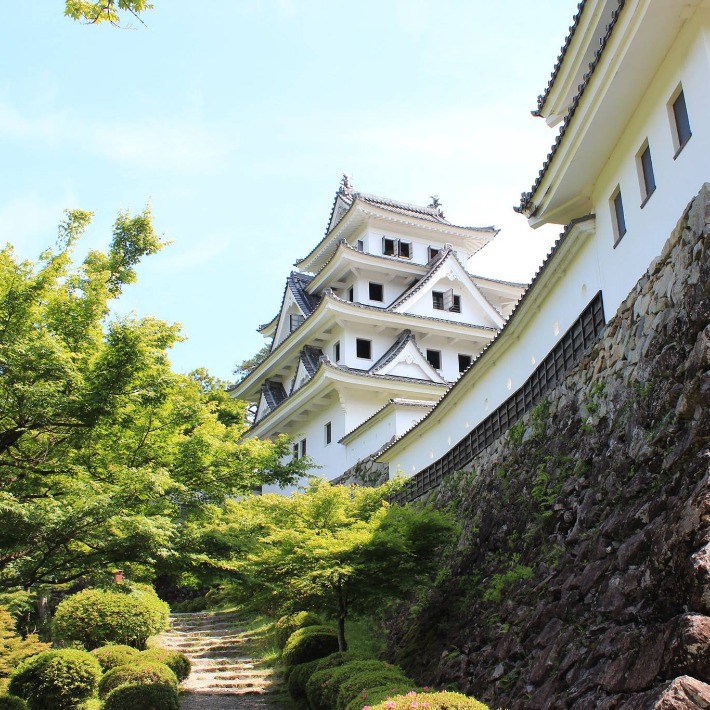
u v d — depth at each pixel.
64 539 8.89
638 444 8.47
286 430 33.00
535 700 8.18
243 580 10.85
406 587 12.80
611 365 9.98
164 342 10.70
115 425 10.48
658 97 9.34
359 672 10.69
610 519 8.48
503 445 14.01
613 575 7.85
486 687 9.88
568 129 10.44
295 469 12.46
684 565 6.27
